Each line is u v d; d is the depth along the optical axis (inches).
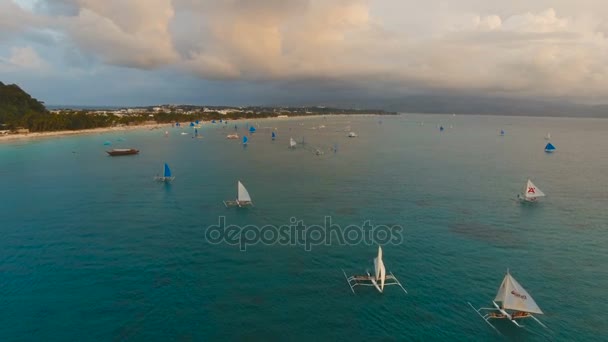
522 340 1571.1
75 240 2596.0
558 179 4606.3
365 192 3873.0
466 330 1626.5
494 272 2119.8
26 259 2293.3
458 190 3966.5
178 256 2325.3
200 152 7234.3
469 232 2719.0
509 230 2765.7
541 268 2172.7
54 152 7175.2
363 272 2107.5
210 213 3193.9
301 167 5438.0
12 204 3511.3
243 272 2118.6
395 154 6929.1
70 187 4202.8
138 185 4286.4
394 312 1747.0
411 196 3705.7
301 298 1859.0
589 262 2255.2
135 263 2233.0
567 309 1781.5
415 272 2111.2
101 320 1699.1
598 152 7411.4
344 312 1749.5
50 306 1801.2
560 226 2861.7
